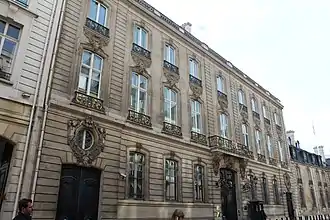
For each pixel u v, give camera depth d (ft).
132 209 42.98
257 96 95.04
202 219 54.75
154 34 59.41
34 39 37.86
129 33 53.16
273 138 95.40
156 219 45.93
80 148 38.86
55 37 40.34
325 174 137.69
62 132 37.58
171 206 49.32
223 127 71.72
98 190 40.34
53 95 38.11
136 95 51.06
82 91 42.27
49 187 34.45
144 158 48.57
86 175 39.58
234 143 72.38
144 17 58.34
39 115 35.73
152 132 50.67
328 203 130.21
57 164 35.96
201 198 57.62
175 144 54.90
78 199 37.81
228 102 76.33
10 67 34.86
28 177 32.91
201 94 66.95
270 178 85.20
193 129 62.03
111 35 49.39
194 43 70.08
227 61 81.97
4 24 35.76
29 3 38.70
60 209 35.70
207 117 66.44
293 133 130.41
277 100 108.37
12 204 30.96
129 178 45.06
